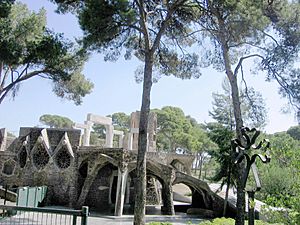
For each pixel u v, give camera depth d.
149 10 16.73
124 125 73.88
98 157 25.16
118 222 20.39
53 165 27.34
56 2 16.25
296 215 7.16
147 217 21.89
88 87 25.73
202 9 17.09
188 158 33.00
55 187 26.97
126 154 24.09
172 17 17.06
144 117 14.48
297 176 7.77
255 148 8.51
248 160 8.65
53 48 17.25
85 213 8.51
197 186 26.19
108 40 16.05
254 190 8.22
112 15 14.70
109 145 33.88
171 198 24.42
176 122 60.47
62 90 25.30
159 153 31.03
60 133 28.80
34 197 23.52
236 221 15.04
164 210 24.80
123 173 23.64
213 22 18.17
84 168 27.92
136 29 16.02
